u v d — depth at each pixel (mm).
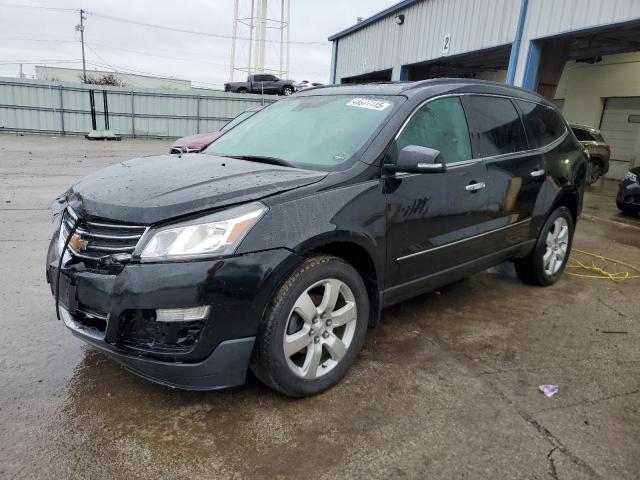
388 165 3105
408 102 3416
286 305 2609
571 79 19656
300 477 2258
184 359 2420
